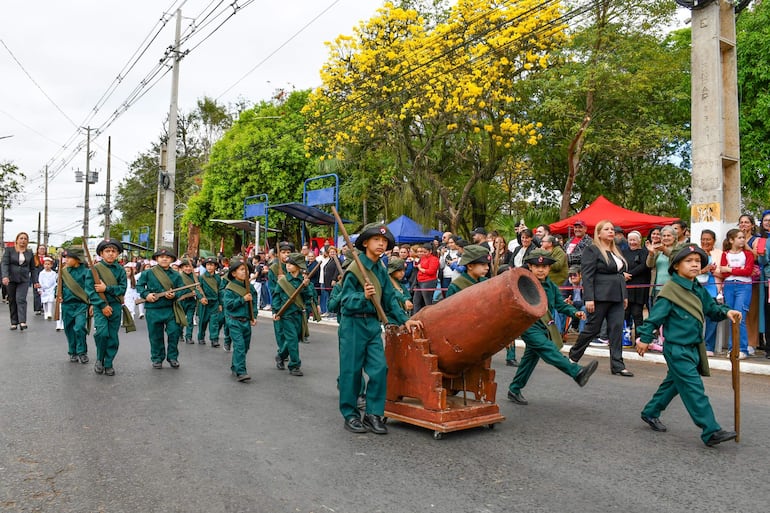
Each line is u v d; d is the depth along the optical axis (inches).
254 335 537.0
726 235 374.3
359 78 836.0
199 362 388.2
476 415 220.8
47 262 671.8
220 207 1256.8
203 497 159.0
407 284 539.8
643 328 212.1
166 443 207.0
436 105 778.2
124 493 162.2
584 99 868.0
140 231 1957.4
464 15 761.6
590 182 995.3
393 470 179.6
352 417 224.1
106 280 339.0
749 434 216.7
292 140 1226.6
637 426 228.8
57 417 241.8
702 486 167.0
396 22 827.4
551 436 215.6
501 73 765.9
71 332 385.7
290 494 161.0
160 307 362.9
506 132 801.6
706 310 214.7
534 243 434.9
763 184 775.7
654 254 392.8
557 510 150.7
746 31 773.9
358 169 1085.8
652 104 877.8
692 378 203.2
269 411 253.0
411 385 223.0
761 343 385.7
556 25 703.1
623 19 811.4
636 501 156.6
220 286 482.9
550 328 275.7
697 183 394.9
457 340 212.7
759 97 745.6
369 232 227.0
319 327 597.9
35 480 172.1
